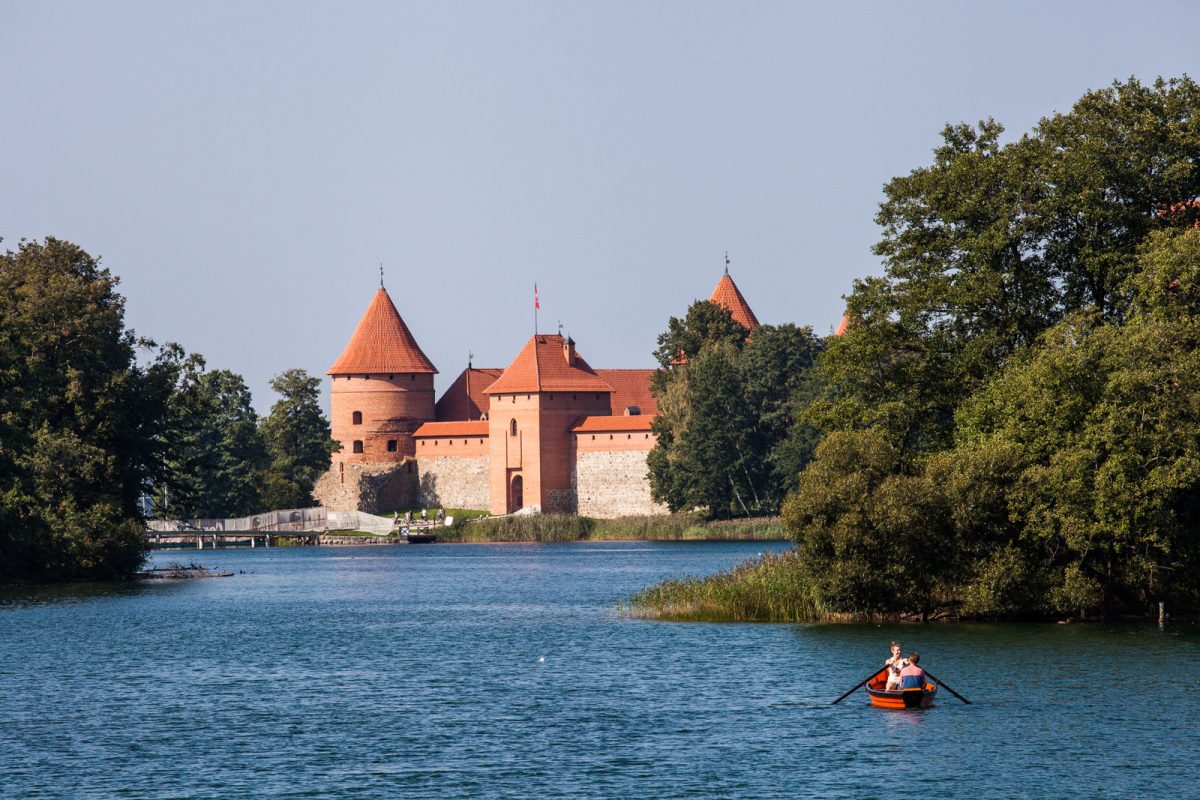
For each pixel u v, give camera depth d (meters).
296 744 152.50
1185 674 180.38
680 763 142.62
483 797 132.00
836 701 168.25
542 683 186.12
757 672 188.62
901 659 169.62
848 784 134.75
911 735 152.12
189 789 135.38
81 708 173.25
